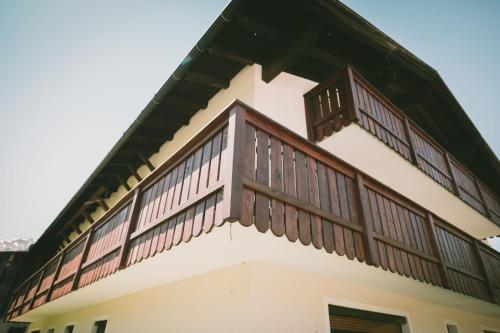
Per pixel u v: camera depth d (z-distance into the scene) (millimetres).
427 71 7527
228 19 4539
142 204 4488
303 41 5316
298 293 4176
